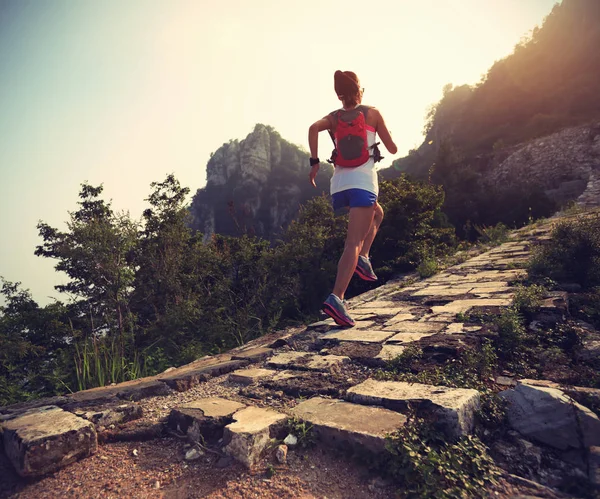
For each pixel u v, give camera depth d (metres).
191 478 1.84
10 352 7.13
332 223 12.01
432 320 4.01
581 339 2.94
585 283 4.44
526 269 5.75
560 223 5.55
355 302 6.30
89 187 12.40
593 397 2.07
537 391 2.10
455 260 9.01
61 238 8.16
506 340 3.05
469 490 1.59
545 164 37.44
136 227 8.38
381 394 2.32
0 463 1.96
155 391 2.93
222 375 3.34
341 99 3.52
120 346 6.67
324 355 3.38
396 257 10.06
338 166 3.50
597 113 47.91
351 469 1.82
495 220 28.69
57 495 1.75
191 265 11.18
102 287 7.99
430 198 11.07
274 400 2.57
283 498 1.65
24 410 2.39
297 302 9.20
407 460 1.71
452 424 1.93
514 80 68.56
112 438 2.23
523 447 1.89
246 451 1.89
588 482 1.63
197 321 8.98
